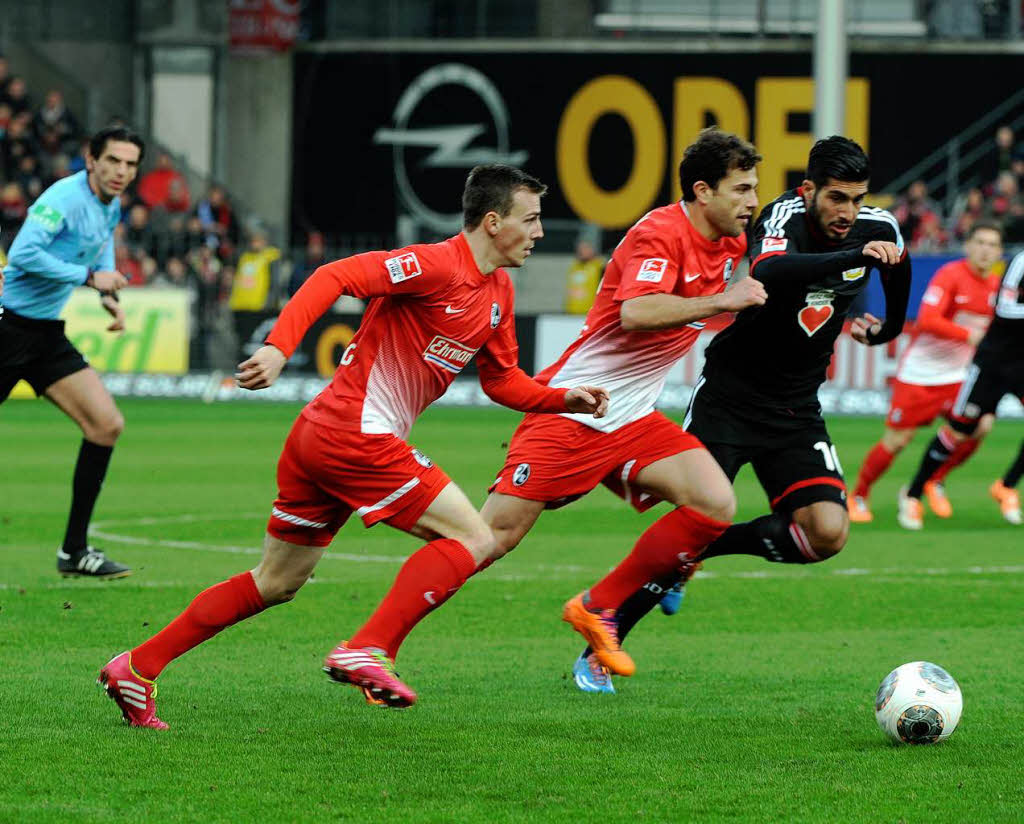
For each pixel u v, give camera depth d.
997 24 103.31
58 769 16.22
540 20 107.31
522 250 17.77
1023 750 17.55
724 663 22.92
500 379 19.05
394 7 109.00
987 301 41.47
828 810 15.05
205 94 111.25
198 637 17.97
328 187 110.44
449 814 14.78
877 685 21.28
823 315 21.27
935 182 102.56
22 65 110.62
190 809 14.83
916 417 41.09
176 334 88.81
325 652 23.28
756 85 103.38
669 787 15.84
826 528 21.44
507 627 25.88
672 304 19.50
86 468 29.48
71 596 28.03
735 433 21.95
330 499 17.88
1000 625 26.30
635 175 105.31
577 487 21.11
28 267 28.41
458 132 107.88
